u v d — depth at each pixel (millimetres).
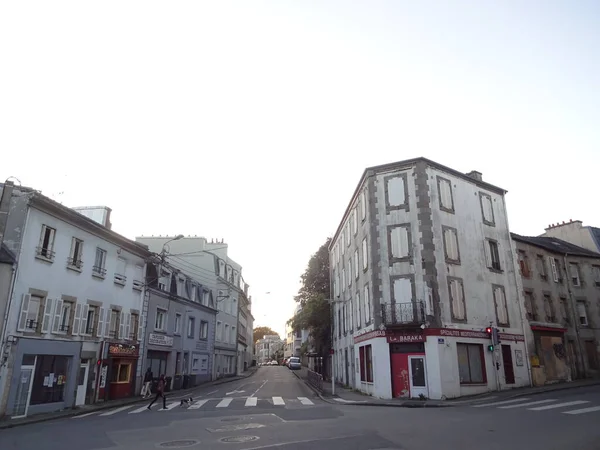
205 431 12023
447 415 14344
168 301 32375
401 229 24172
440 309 22344
